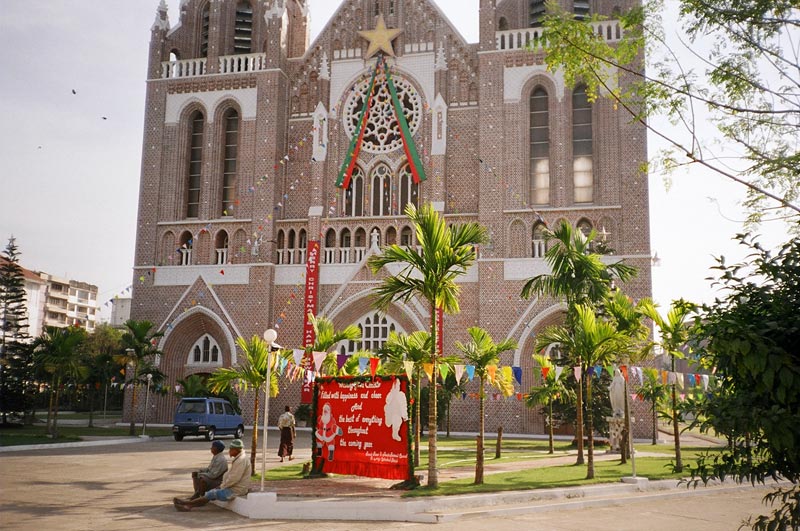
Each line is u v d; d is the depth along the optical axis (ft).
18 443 100.89
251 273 160.25
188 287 162.91
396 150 164.96
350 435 65.62
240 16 185.06
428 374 59.93
